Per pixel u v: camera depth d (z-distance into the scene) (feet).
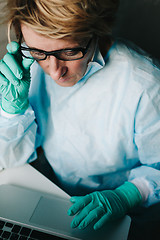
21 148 2.75
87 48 1.99
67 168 3.11
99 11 1.87
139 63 2.56
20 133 2.74
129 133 2.67
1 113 2.80
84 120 2.78
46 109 3.04
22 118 2.78
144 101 2.47
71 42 1.85
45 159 3.47
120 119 2.61
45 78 2.96
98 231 2.07
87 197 2.36
